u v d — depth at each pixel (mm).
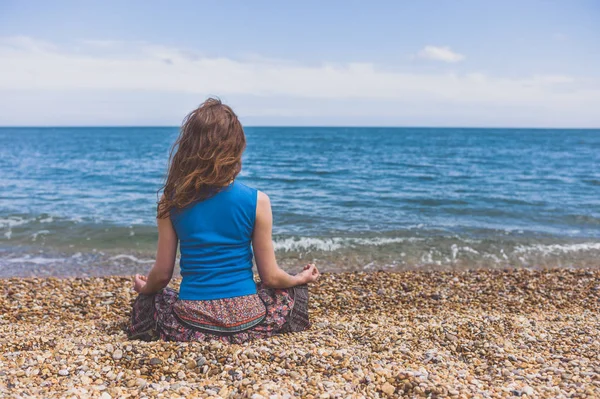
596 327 4145
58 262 7898
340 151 47406
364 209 13570
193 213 2973
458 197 16266
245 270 3154
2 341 3432
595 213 13359
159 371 2812
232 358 2893
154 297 3322
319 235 9953
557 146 61312
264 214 3039
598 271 7238
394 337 3617
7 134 118375
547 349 3510
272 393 2490
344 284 6199
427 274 6875
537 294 5945
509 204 14875
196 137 2885
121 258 8211
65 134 117500
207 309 3082
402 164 32031
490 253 8844
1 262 7836
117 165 29578
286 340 3246
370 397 2531
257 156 39719
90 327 4012
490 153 45719
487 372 2994
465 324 4020
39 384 2619
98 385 2631
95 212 12531
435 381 2682
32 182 20094
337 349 3158
